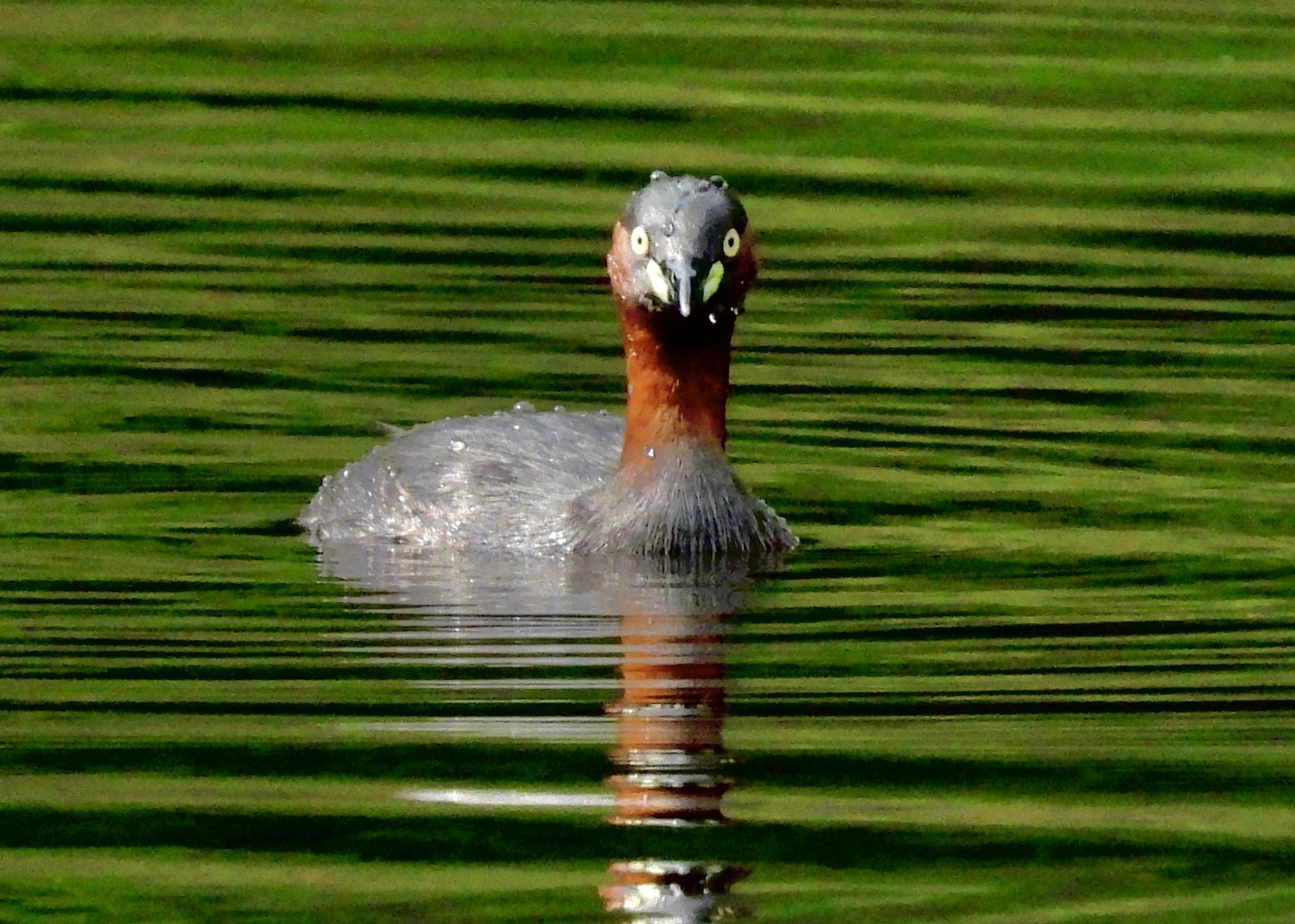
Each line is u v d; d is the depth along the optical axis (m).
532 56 27.58
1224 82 26.97
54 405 17.97
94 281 21.14
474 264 21.72
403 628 13.36
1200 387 18.72
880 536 15.27
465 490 15.53
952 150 25.11
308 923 9.61
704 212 14.57
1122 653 12.91
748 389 18.62
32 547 14.88
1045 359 19.44
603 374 19.02
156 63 27.23
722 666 12.68
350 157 24.75
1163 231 23.11
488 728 11.71
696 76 26.97
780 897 9.89
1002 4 29.72
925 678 12.48
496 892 9.94
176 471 16.59
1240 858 10.27
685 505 14.91
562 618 13.57
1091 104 26.36
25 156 24.69
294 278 21.34
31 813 10.72
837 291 21.22
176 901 9.89
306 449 17.17
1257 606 13.73
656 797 10.91
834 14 29.19
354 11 29.14
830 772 11.16
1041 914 9.75
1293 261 22.33
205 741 11.52
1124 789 10.98
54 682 12.36
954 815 10.73
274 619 13.49
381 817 10.68
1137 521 15.55
